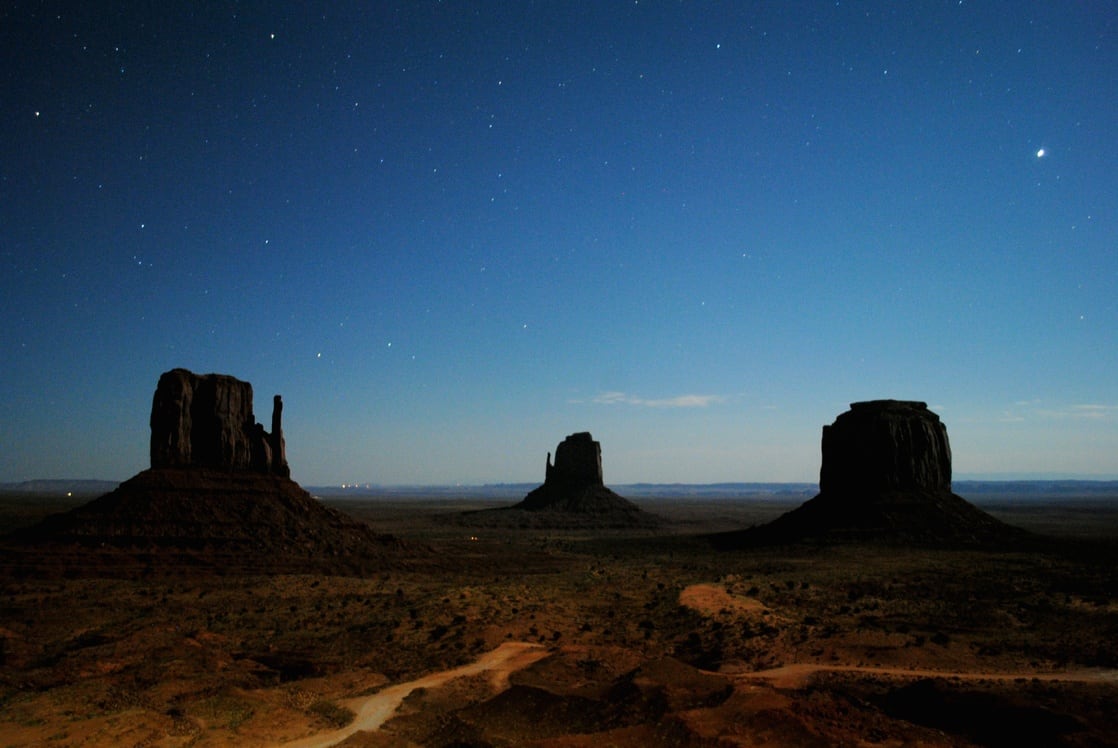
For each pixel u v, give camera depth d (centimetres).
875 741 2412
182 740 2616
